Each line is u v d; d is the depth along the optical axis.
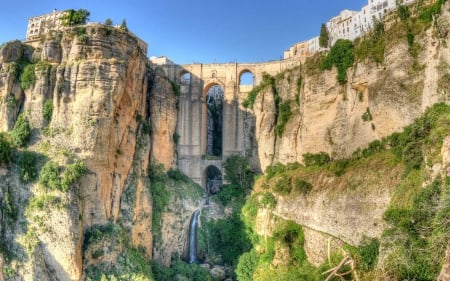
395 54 52.16
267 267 58.44
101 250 54.31
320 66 65.81
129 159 63.62
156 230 67.12
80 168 54.31
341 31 81.62
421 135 43.75
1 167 53.94
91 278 52.34
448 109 42.44
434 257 30.91
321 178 58.94
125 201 61.84
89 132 56.06
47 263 50.81
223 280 66.94
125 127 62.75
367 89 56.84
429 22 49.28
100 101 56.84
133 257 57.50
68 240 51.22
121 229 58.31
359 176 51.28
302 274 46.62
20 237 51.09
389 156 49.72
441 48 46.38
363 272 37.50
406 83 50.72
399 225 36.28
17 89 59.59
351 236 48.03
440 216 31.42
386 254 36.25
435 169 36.34
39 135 57.31
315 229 55.19
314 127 65.88
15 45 61.47
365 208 47.22
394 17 54.94
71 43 60.22
